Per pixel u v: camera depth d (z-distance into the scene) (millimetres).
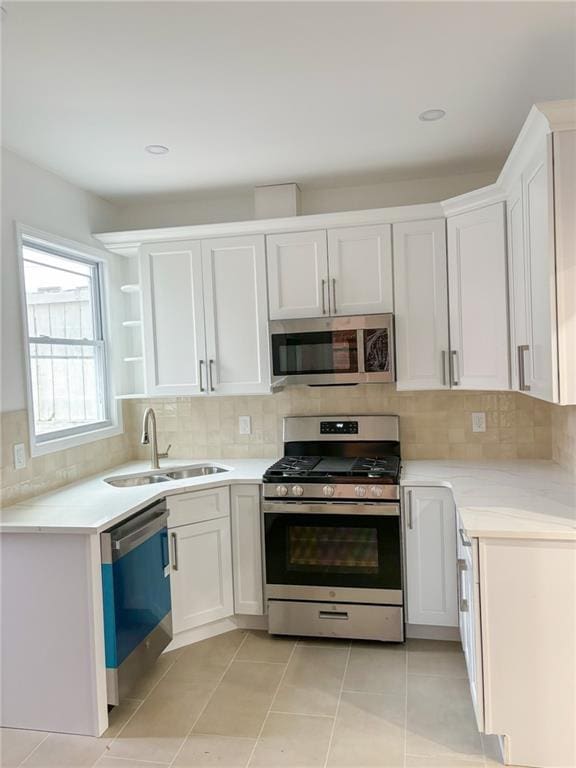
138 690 2588
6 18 1689
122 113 2365
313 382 3145
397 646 2908
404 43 1907
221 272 3311
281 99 2287
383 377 3059
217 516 3043
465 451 3334
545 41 1918
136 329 3711
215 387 3348
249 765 2078
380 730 2248
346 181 3336
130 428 3762
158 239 3377
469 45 1934
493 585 2031
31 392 2746
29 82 2088
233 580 3113
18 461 2637
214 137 2637
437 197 3322
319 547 2945
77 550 2256
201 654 2902
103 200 3531
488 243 2740
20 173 2766
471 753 2105
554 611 2000
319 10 1708
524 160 2205
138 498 2656
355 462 3170
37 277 2957
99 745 2223
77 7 1646
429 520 2848
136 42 1847
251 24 1765
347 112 2426
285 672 2703
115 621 2316
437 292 3039
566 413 2887
